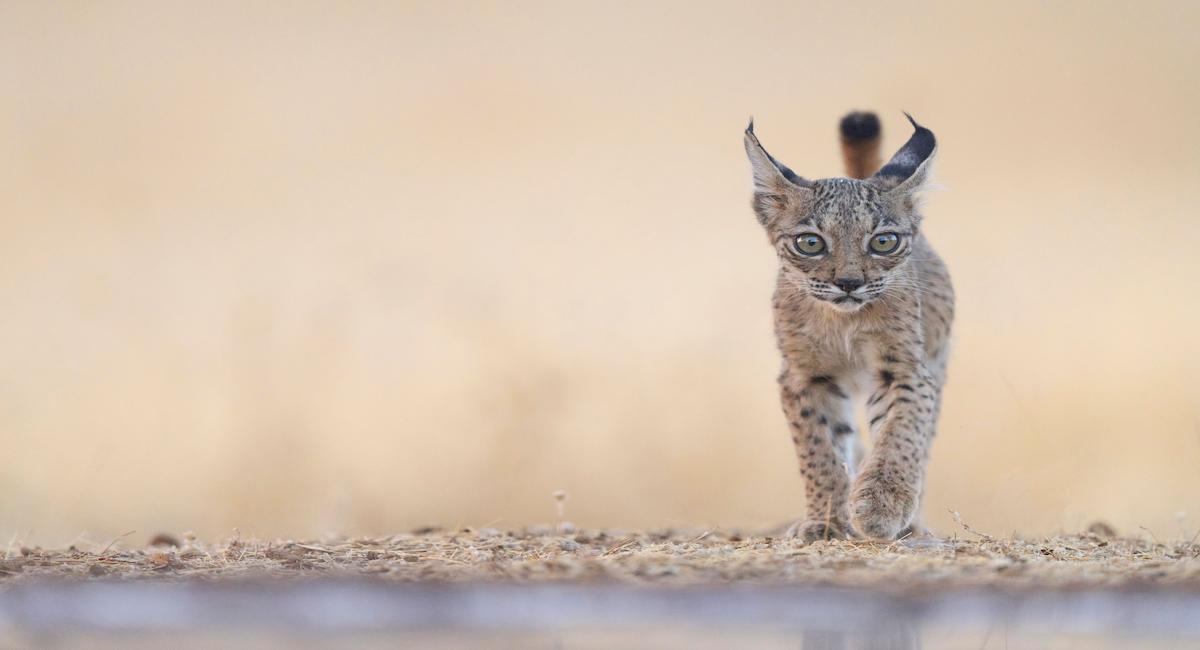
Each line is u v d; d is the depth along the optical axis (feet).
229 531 139.95
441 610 75.00
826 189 117.80
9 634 71.67
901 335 116.16
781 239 118.93
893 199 118.73
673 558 87.10
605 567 83.35
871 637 70.85
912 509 109.50
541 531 112.78
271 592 78.95
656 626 72.33
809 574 81.15
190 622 73.15
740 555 89.15
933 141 124.88
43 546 118.42
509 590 78.43
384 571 83.92
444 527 120.98
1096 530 115.24
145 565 86.84
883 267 116.06
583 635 70.74
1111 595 77.41
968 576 80.84
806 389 117.80
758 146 121.70
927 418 115.55
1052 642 70.03
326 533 127.13
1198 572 81.82
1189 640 69.97
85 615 74.90
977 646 69.31
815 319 117.19
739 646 69.15
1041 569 82.89
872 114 130.62
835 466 115.85
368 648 68.69
